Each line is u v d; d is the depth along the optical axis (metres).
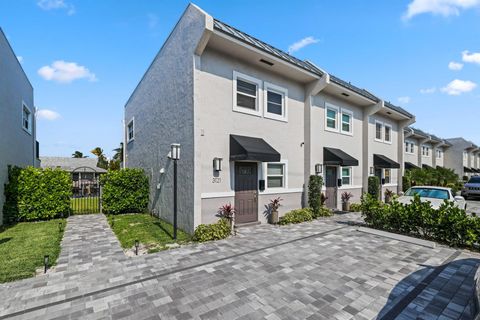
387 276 4.81
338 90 12.25
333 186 13.15
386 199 16.70
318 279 4.66
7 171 9.73
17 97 11.43
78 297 3.95
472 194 18.89
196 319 3.37
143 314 3.48
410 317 3.46
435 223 7.10
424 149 26.70
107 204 11.65
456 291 4.22
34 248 6.29
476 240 6.41
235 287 4.32
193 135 7.70
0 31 9.02
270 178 10.13
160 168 10.70
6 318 3.36
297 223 9.75
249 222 9.24
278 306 3.72
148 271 4.99
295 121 11.03
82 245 6.73
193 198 7.62
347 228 8.94
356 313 3.55
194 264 5.38
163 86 10.43
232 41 7.78
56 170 10.72
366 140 14.95
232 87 8.79
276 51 10.56
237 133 8.90
